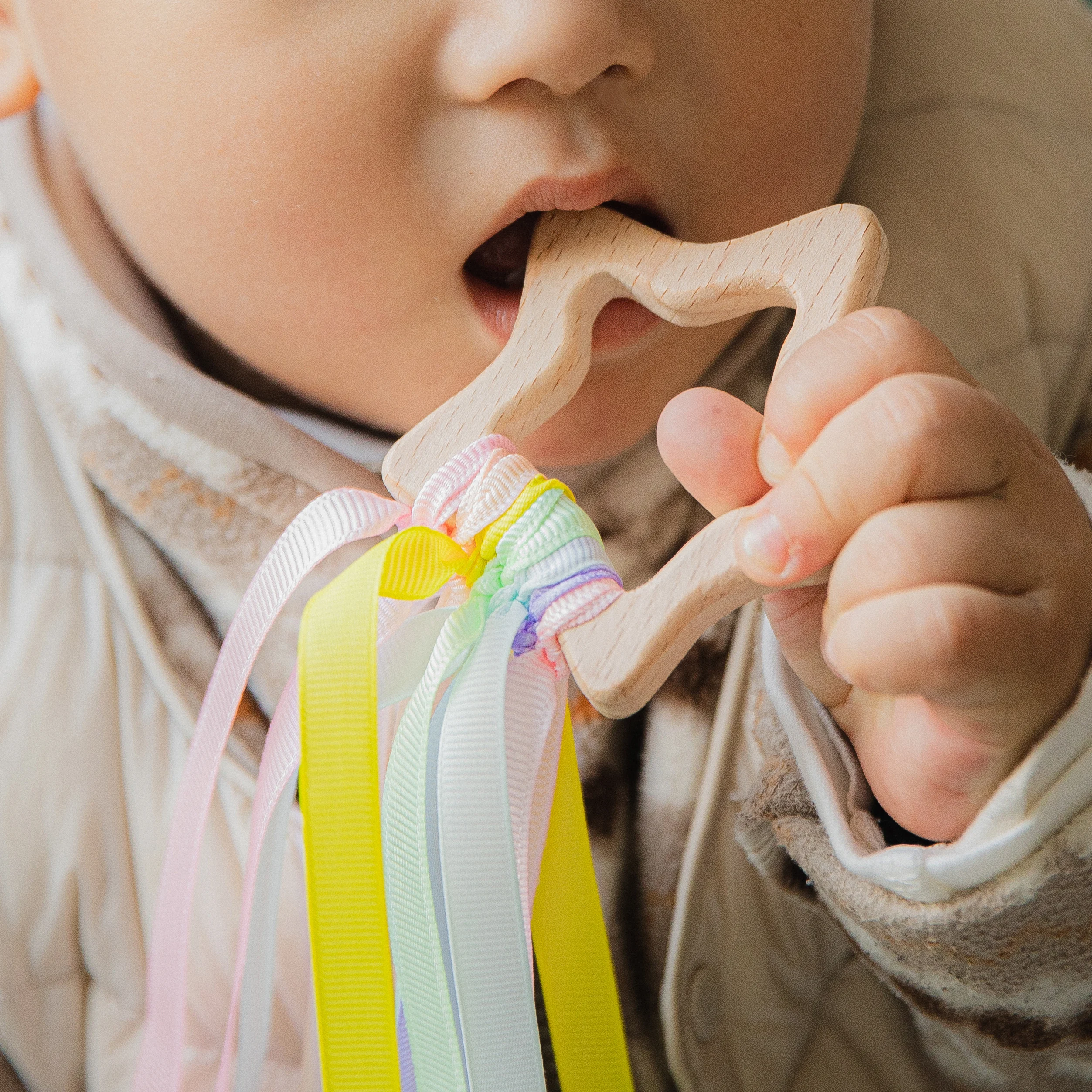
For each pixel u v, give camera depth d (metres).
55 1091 0.60
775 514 0.37
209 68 0.50
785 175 0.55
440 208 0.50
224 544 0.64
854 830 0.45
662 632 0.38
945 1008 0.48
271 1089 0.59
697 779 0.63
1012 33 0.84
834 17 0.55
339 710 0.38
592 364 0.54
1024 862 0.40
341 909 0.38
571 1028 0.45
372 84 0.48
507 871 0.38
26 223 0.66
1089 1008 0.46
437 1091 0.40
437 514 0.42
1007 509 0.37
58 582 0.63
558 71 0.45
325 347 0.57
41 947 0.60
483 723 0.39
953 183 0.76
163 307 0.66
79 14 0.53
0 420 0.66
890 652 0.36
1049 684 0.38
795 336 0.42
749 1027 0.63
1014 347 0.75
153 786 0.61
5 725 0.60
